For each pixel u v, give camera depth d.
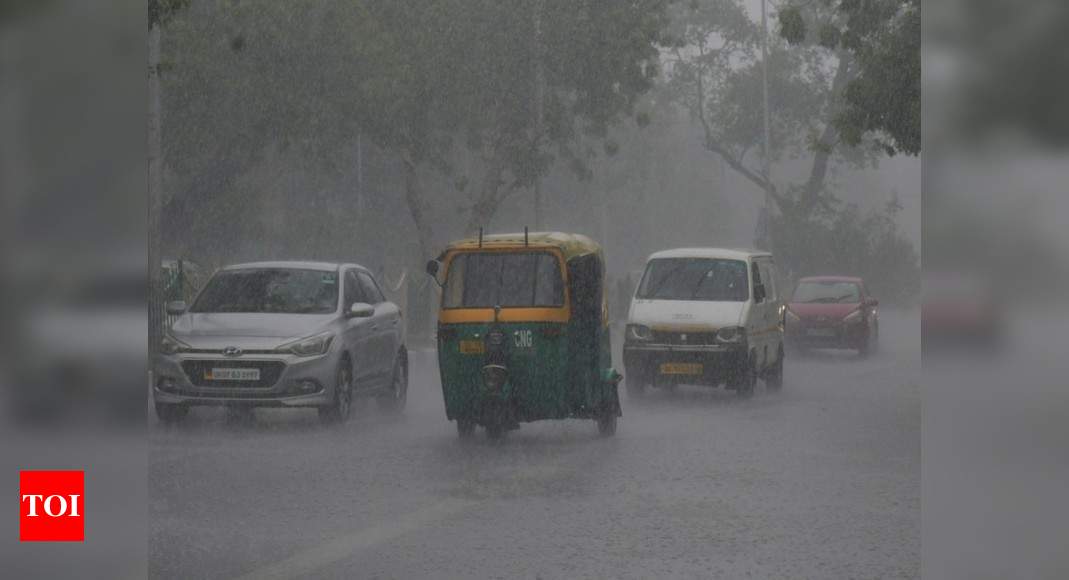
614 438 17.52
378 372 20.38
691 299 24.19
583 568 8.71
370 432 18.20
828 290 37.84
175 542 9.71
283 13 40.06
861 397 24.03
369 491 12.55
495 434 17.53
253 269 20.12
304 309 19.44
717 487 12.91
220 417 20.16
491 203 45.50
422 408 22.39
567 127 45.38
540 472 14.05
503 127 44.28
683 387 26.14
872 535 10.07
